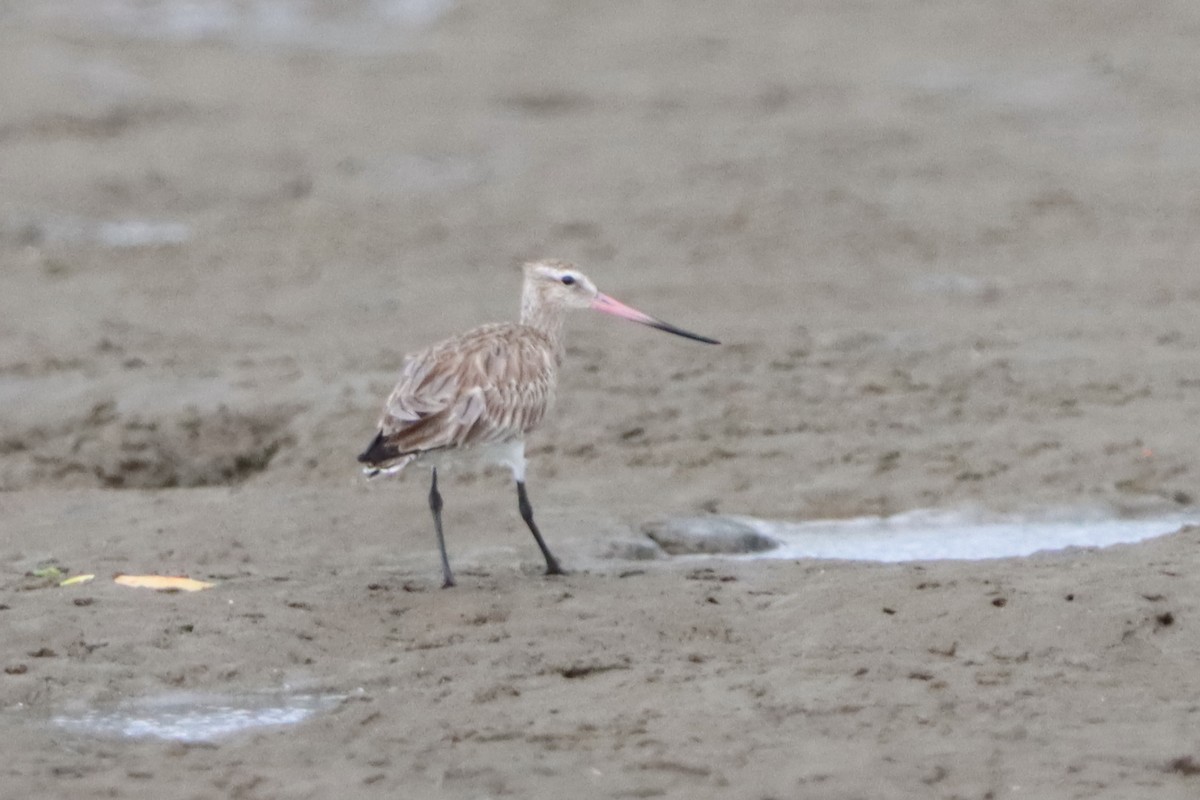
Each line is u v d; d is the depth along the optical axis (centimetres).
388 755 1059
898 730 1083
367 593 1335
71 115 3575
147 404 1927
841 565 1415
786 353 2133
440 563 1458
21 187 3105
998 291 2473
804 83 3931
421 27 4638
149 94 3791
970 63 4056
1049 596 1275
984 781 1017
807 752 1054
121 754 1066
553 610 1299
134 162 3291
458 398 1326
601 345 2191
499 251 2758
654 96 3841
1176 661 1184
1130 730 1080
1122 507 1625
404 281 2581
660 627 1266
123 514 1597
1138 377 2005
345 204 3055
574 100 3853
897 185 3127
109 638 1232
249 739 1087
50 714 1125
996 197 3033
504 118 3706
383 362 2081
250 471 1834
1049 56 4088
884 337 2209
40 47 4047
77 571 1410
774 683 1157
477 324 2319
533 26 4609
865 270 2611
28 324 2311
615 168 3272
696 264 2655
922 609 1271
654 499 1653
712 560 1484
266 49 4322
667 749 1060
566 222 2909
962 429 1836
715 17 4656
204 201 3075
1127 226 2844
